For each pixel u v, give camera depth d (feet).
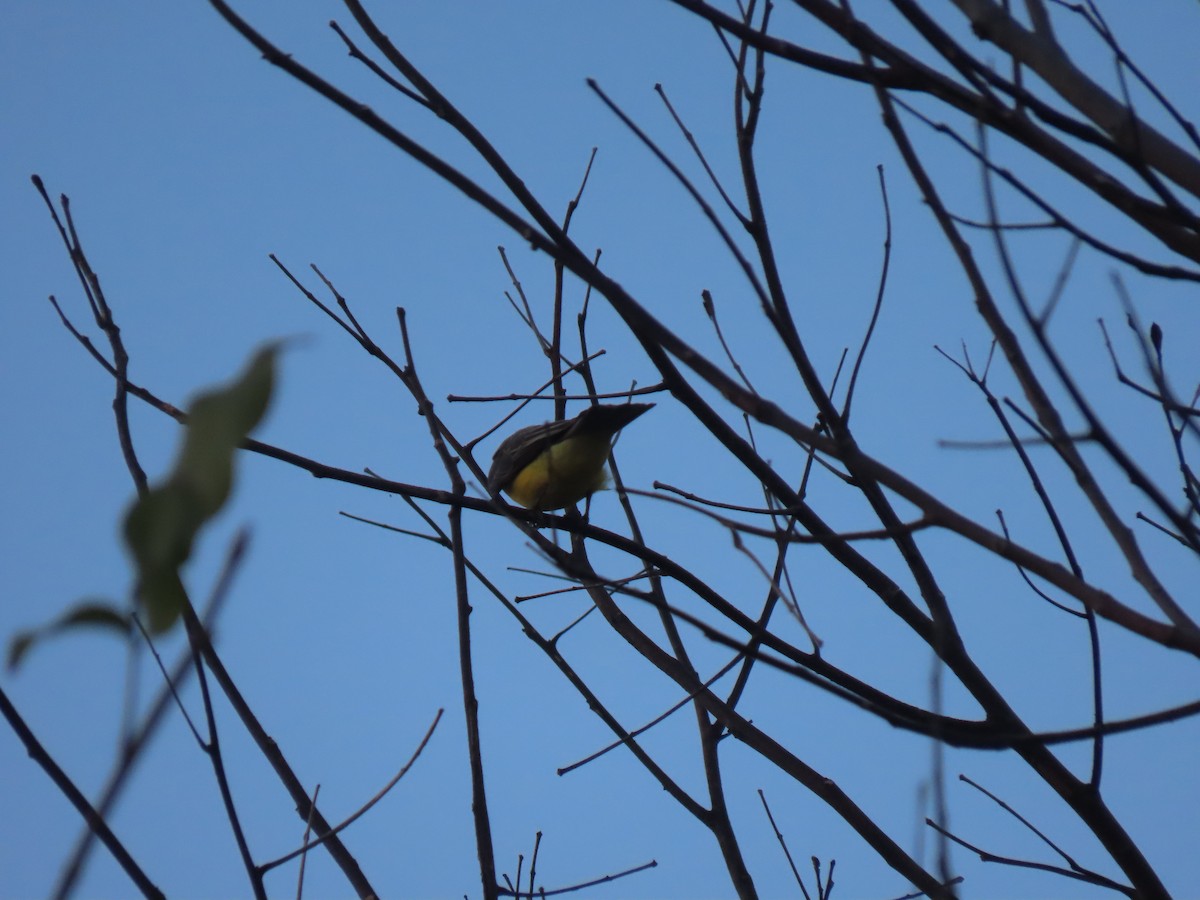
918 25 19.86
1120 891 23.52
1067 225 19.27
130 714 11.11
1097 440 18.08
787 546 25.36
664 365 25.80
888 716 18.62
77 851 11.24
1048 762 24.23
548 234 23.81
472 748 24.94
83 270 24.76
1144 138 20.40
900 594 25.99
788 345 23.76
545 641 29.48
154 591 9.85
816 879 26.66
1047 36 21.06
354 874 22.54
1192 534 17.83
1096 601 17.71
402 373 29.99
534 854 27.66
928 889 25.68
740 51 26.27
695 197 19.90
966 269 21.61
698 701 30.99
